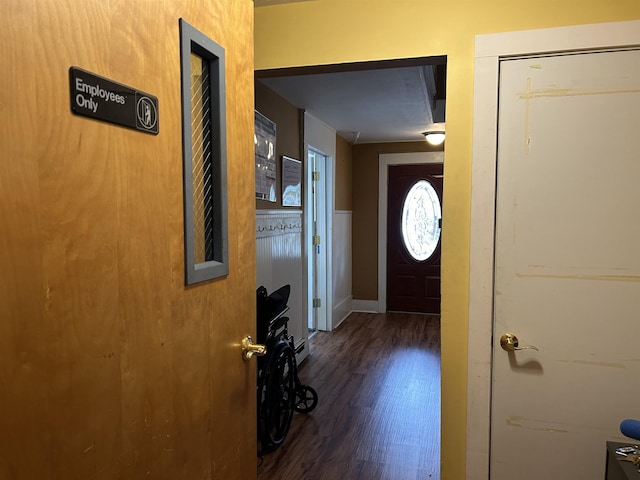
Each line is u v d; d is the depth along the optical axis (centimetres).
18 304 60
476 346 165
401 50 169
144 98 83
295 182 390
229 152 115
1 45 56
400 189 584
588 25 149
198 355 102
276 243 349
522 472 165
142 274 84
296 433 275
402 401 321
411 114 415
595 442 157
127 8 78
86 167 70
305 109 398
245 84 123
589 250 154
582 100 152
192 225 98
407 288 590
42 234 63
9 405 58
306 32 177
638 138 149
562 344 158
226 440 116
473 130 161
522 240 160
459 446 171
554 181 156
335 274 524
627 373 153
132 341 81
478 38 158
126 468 80
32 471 62
